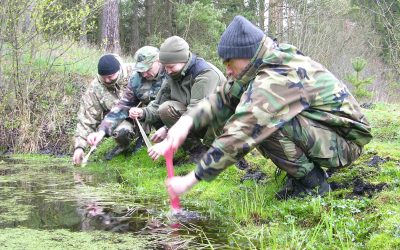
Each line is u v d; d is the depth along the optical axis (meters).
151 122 5.68
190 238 3.22
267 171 4.55
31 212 3.94
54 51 10.41
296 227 3.28
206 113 3.38
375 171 3.99
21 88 8.29
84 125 6.17
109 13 17.44
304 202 3.52
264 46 3.27
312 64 3.45
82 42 13.91
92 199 4.41
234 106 3.46
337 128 3.54
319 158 3.52
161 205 4.17
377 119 6.78
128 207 4.10
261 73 3.24
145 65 5.69
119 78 6.27
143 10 25.34
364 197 3.43
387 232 2.80
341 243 2.82
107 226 3.54
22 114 8.16
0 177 5.58
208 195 4.30
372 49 24.05
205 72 4.96
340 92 3.50
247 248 3.00
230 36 3.29
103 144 6.89
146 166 5.79
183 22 18.73
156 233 3.35
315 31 19.34
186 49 4.99
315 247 2.90
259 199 3.79
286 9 18.27
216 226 3.50
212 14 18.11
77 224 3.59
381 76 22.20
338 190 3.77
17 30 8.46
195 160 5.40
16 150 7.93
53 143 8.09
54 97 8.80
